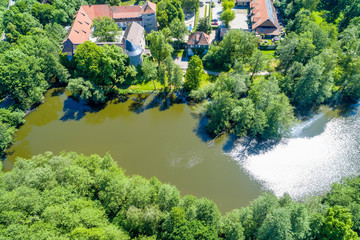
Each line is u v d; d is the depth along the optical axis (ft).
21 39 317.01
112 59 287.07
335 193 184.14
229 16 389.60
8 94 287.69
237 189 213.46
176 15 400.67
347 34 306.55
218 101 252.62
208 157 237.04
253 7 429.38
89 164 196.03
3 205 149.28
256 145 244.63
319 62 260.83
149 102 295.48
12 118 257.96
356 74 265.95
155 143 250.78
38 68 284.41
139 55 310.86
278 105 230.48
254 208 160.66
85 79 287.69
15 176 175.73
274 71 323.57
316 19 386.32
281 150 239.91
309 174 221.46
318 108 278.46
